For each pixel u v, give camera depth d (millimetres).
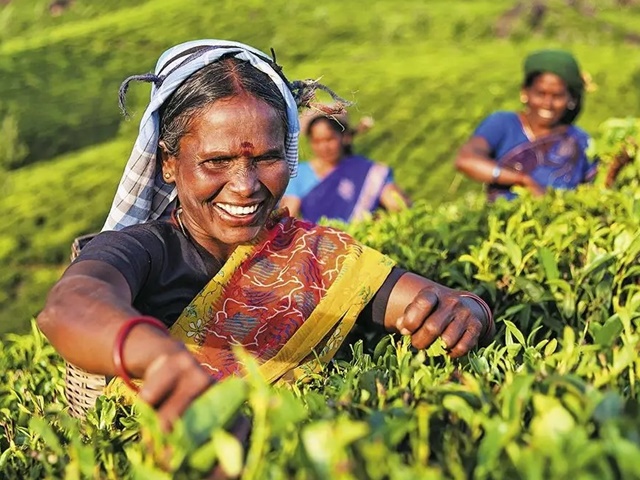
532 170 5633
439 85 20938
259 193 2348
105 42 24016
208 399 1306
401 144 18250
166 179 2512
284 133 2438
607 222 3648
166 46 24141
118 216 2588
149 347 1538
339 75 22078
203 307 2418
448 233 3674
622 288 2963
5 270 13422
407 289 2557
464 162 5684
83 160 17422
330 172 6363
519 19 26078
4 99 20328
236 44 2463
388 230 4016
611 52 24172
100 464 1620
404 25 25766
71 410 2592
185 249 2463
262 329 2428
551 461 1200
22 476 1786
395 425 1340
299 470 1288
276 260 2520
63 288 1771
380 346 2232
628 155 5148
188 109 2322
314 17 26219
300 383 2215
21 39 24875
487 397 1572
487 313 2463
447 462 1360
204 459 1275
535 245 3201
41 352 3066
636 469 1148
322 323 2465
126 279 2168
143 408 1418
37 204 15516
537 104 5660
